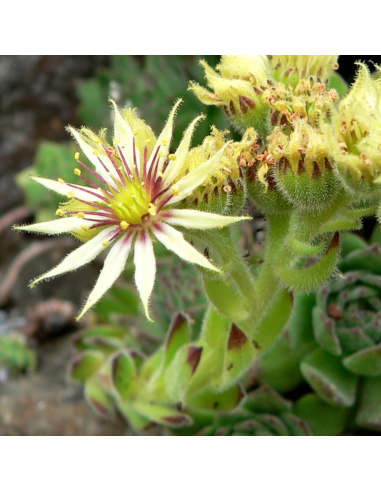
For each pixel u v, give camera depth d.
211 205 0.07
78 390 0.13
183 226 0.07
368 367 0.09
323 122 0.07
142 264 0.07
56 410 0.12
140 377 0.10
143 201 0.07
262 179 0.07
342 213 0.07
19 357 0.13
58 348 0.14
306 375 0.09
